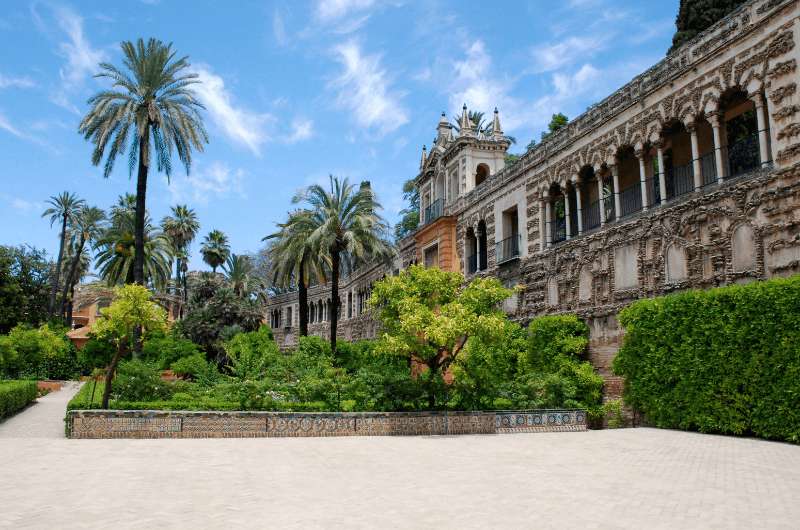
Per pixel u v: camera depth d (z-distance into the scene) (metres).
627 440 17.56
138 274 37.22
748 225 18.94
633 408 22.58
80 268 82.88
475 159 41.28
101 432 18.59
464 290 22.97
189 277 90.81
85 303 88.44
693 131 21.84
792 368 15.46
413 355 23.12
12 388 25.27
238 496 9.79
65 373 52.84
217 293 59.19
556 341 27.03
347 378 23.02
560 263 29.23
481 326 20.72
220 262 84.00
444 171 44.56
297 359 34.34
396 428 20.64
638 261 23.84
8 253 70.94
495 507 8.98
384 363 24.95
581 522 8.05
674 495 9.76
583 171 28.97
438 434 20.83
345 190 38.94
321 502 9.34
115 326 20.61
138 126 36.59
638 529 7.68
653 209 23.33
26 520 8.11
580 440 18.12
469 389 22.59
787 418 15.60
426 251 46.22
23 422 23.45
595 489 10.33
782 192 17.80
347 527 7.82
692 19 34.47
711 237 20.33
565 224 29.97
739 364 17.11
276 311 94.25
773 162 18.27
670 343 19.77
